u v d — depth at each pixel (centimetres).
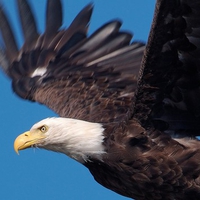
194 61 1534
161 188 1561
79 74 1828
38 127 1619
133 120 1563
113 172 1580
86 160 1586
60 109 1753
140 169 1553
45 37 1906
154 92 1548
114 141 1562
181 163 1545
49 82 1850
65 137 1589
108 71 1805
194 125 1583
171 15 1473
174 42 1505
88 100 1731
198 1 1462
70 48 1881
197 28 1496
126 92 1739
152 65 1520
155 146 1553
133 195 1595
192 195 1559
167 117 1574
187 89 1563
